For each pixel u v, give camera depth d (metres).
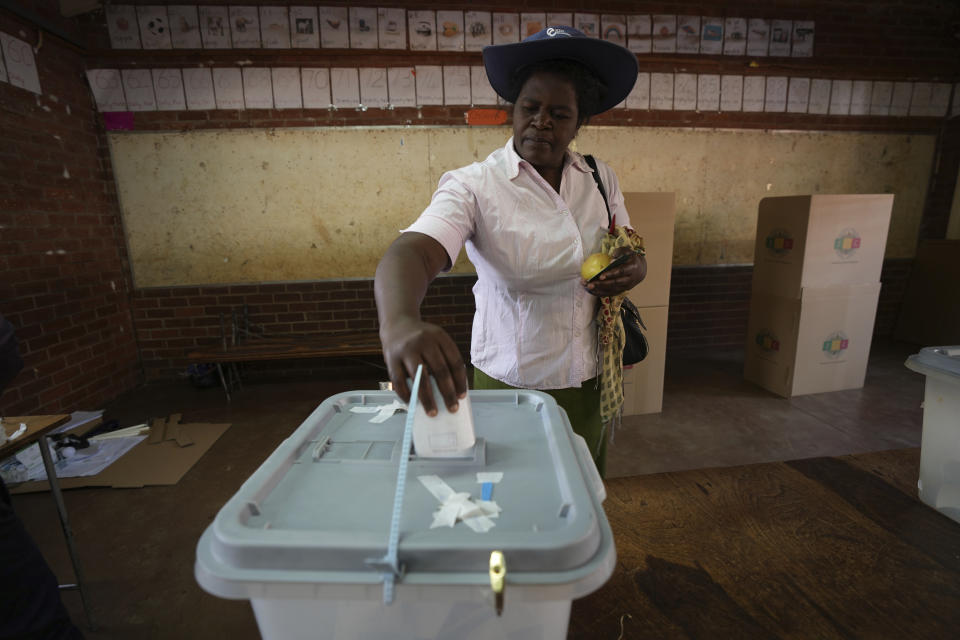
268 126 3.43
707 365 3.86
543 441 0.68
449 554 0.45
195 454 2.49
